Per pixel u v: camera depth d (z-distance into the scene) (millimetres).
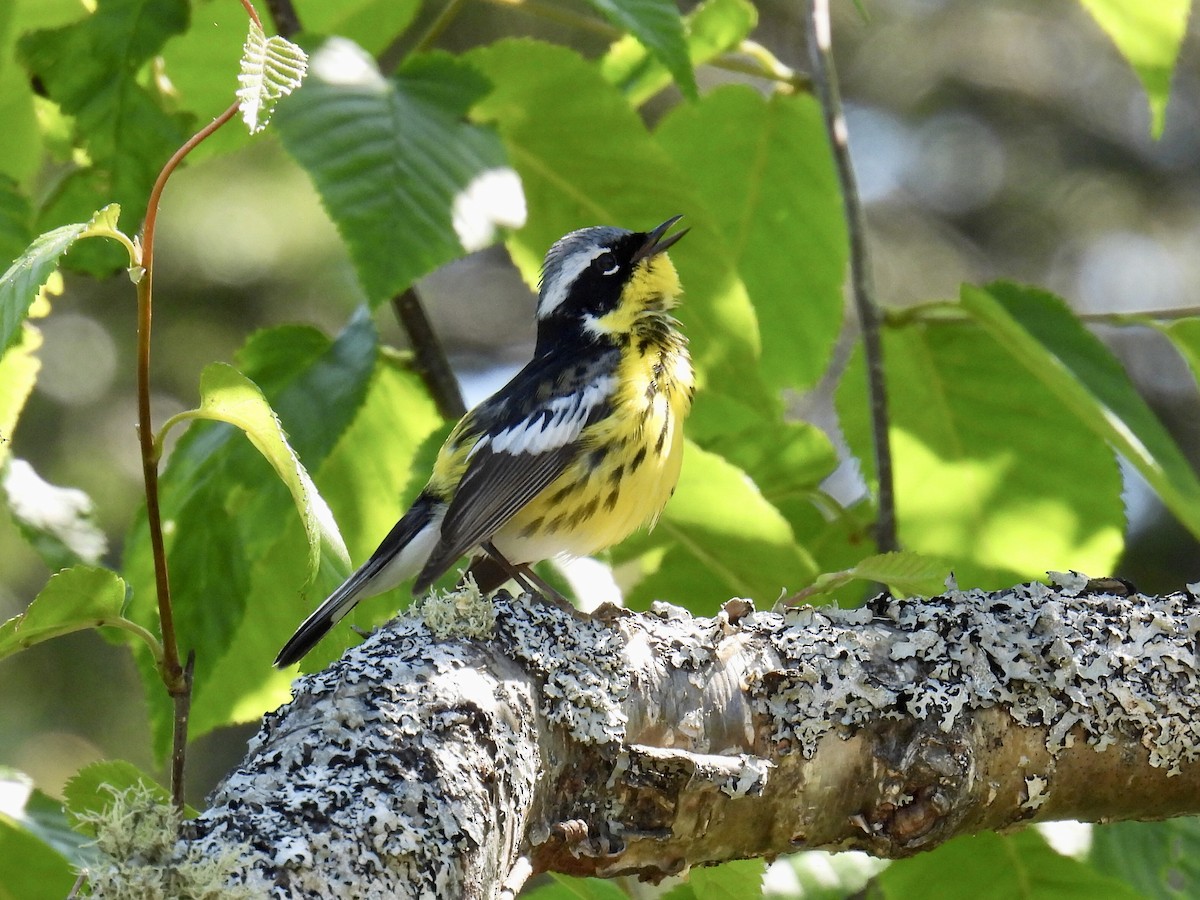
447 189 8422
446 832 5355
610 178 10758
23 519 9211
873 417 10570
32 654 20109
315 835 5105
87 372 21062
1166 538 23297
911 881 9398
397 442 10852
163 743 9297
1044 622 7297
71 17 10672
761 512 10172
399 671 5914
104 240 9984
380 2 11633
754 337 11211
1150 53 10375
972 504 11273
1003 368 10969
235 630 9383
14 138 11156
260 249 20688
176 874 4793
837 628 7180
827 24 11359
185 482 9625
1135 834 9445
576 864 6539
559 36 21203
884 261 25875
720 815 6715
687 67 8953
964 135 26438
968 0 26594
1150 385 26391
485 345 28219
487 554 9797
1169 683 7281
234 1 10773
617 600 10234
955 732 6977
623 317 11016
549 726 6359
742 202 12281
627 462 10312
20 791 8070
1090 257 26297
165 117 10039
